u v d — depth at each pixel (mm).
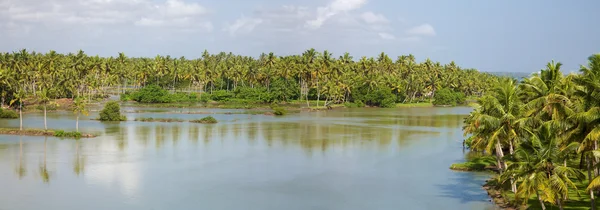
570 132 50844
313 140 119438
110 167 85000
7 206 62500
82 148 103438
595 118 47250
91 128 137875
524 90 69062
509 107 59062
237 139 119750
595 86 48938
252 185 74625
